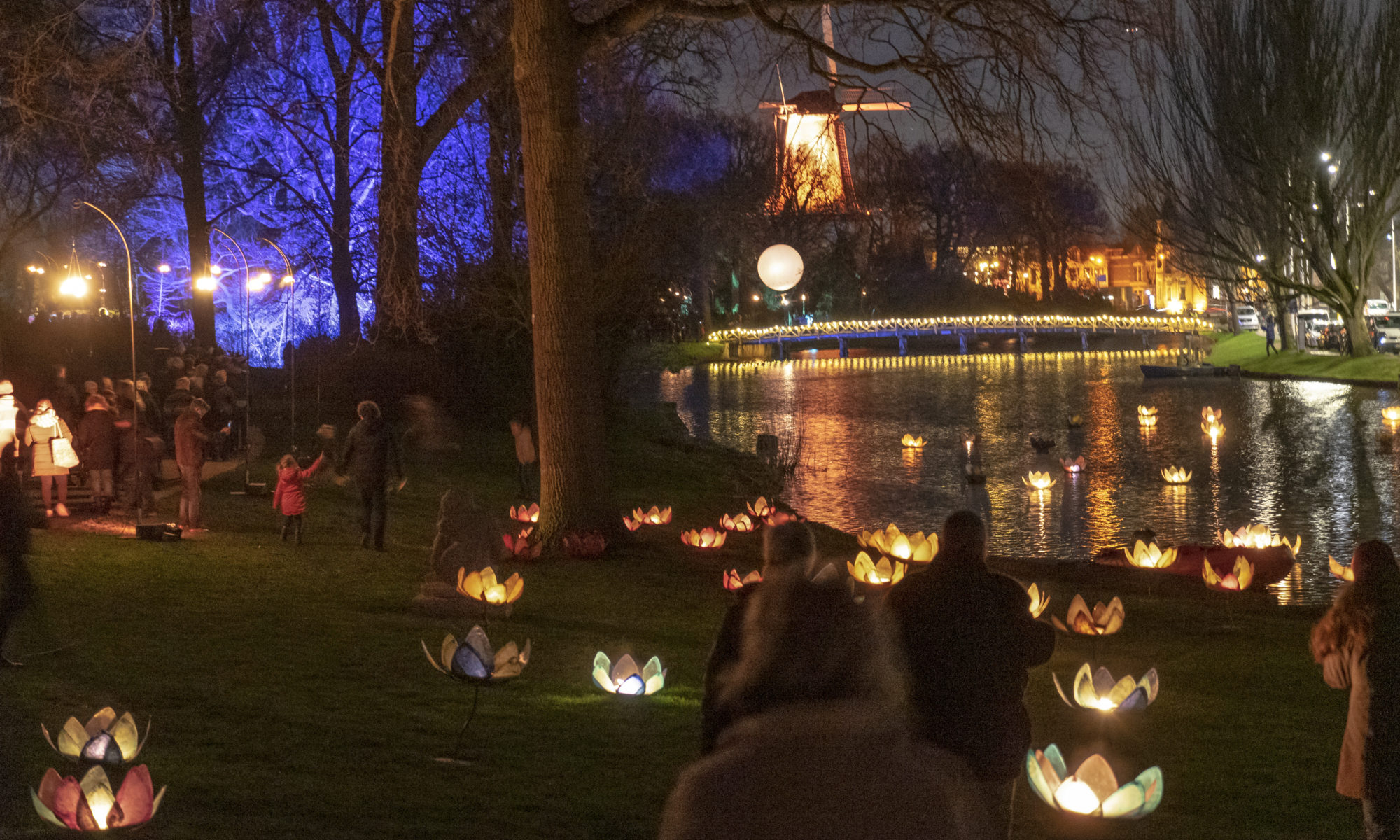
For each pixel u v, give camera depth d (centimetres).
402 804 689
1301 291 6662
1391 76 5956
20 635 1073
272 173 4803
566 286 1881
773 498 3122
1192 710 1059
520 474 2747
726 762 262
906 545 1580
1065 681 1174
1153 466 3819
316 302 5531
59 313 5928
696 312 8762
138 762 730
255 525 1977
